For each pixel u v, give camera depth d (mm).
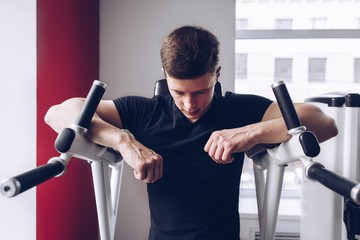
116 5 2350
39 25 1507
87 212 2188
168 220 1253
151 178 989
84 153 973
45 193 1584
